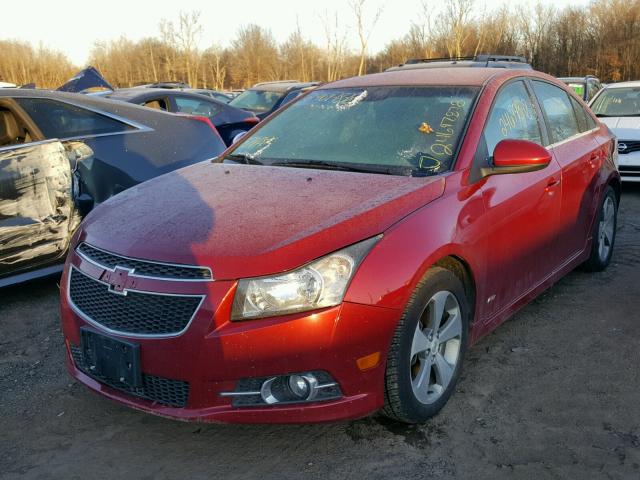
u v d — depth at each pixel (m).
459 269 3.17
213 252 2.65
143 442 2.94
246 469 2.72
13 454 2.86
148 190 3.46
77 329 2.92
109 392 2.85
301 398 2.64
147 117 5.45
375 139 3.66
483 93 3.76
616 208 5.31
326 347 2.57
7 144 5.16
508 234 3.48
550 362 3.63
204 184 3.42
